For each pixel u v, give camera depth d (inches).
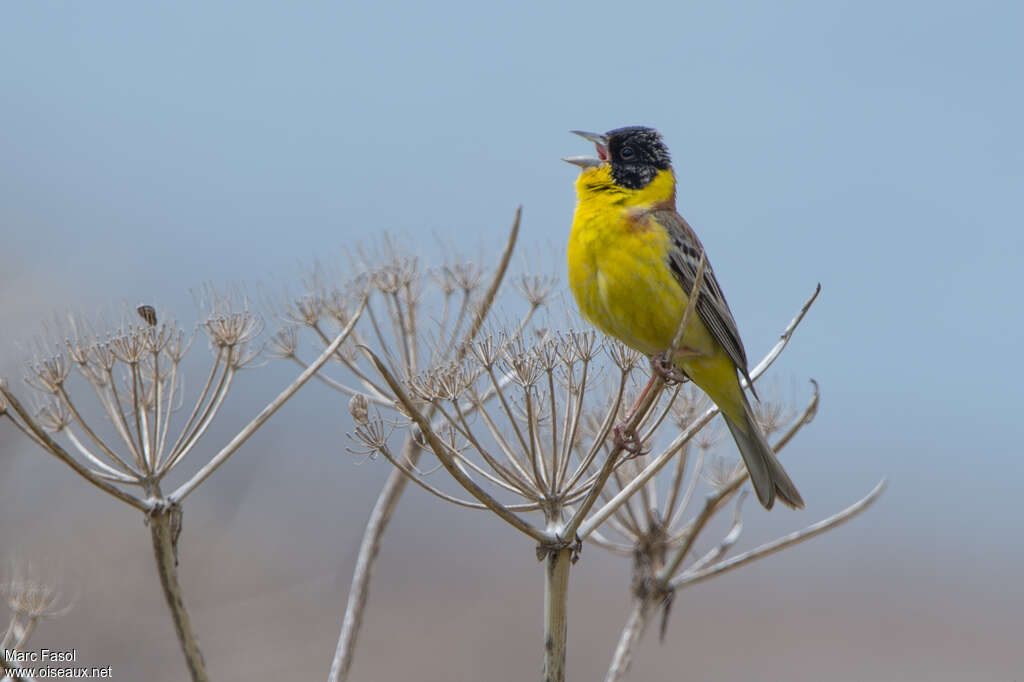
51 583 486.0
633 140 458.6
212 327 335.0
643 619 380.2
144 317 331.9
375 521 363.6
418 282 385.7
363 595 355.6
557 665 313.7
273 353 376.5
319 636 601.3
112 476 310.8
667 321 435.2
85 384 551.5
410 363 376.5
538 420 347.9
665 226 440.1
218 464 316.5
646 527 389.7
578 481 339.9
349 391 379.2
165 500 309.3
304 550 645.3
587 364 338.3
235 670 546.0
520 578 846.5
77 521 530.9
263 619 574.2
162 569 308.7
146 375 343.6
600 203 446.3
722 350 439.5
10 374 401.4
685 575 384.8
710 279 442.9
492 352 338.3
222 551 611.5
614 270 433.4
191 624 309.7
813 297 365.1
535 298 387.9
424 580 823.7
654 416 401.4
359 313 320.8
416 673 689.0
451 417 339.3
